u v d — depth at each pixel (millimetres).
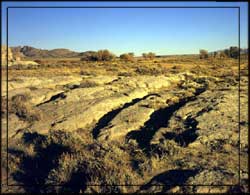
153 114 14398
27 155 10492
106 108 15492
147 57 71688
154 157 8953
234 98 16109
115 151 9641
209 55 66125
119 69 37938
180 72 33219
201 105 14836
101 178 8008
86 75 29781
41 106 16438
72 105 16000
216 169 8062
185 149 9633
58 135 11445
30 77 26031
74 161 9086
